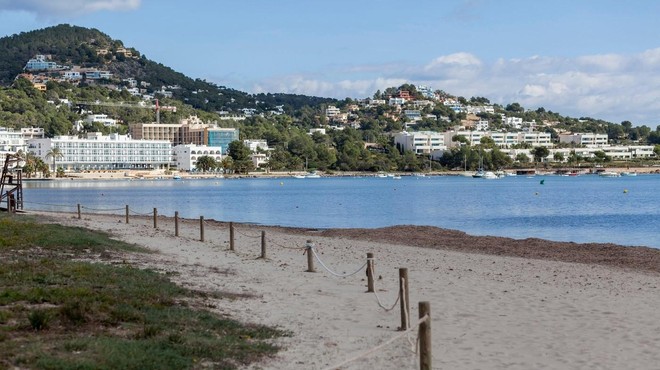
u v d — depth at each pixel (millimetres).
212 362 14797
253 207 112375
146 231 49781
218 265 31594
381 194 158500
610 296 25031
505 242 47312
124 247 36000
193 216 91500
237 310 20906
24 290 20047
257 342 16938
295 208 108938
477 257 38062
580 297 24734
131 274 25375
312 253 30672
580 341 18266
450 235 52469
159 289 22547
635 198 133125
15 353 13898
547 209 102125
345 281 27875
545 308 22625
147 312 18891
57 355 14039
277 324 19250
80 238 36469
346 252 39781
